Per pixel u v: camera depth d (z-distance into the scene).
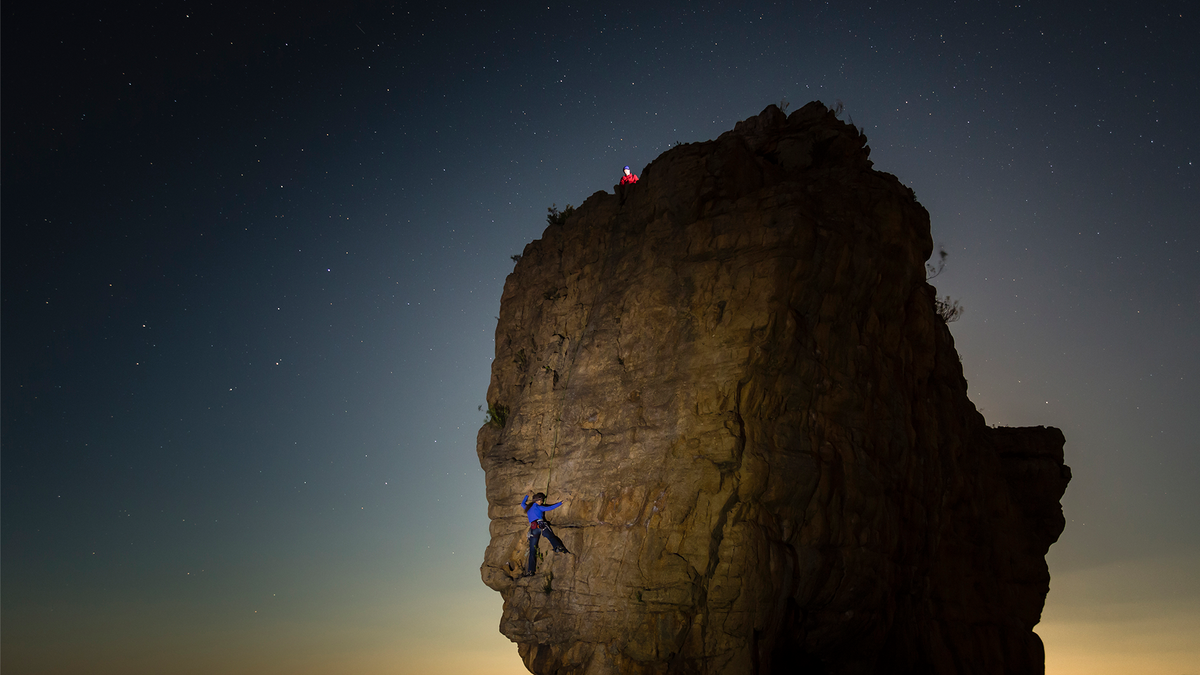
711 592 15.98
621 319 19.31
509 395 22.73
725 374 17.00
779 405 17.23
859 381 18.80
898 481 19.39
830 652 18.50
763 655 16.14
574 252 22.16
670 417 17.45
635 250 20.08
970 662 21.59
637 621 16.48
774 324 17.03
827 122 22.02
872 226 19.17
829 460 17.56
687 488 16.53
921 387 21.69
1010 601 23.86
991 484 24.67
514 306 23.64
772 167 20.75
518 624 18.53
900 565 19.50
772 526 16.66
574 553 18.12
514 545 19.62
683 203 19.09
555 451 19.69
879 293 19.62
